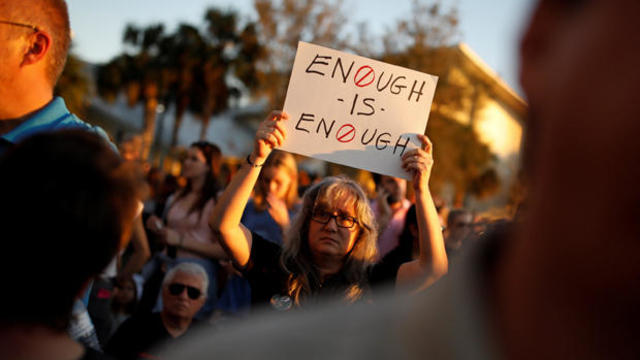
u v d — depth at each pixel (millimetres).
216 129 39500
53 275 940
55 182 948
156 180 6816
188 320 2926
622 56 242
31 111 1687
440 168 19984
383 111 2369
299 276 2180
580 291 263
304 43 2361
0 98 1631
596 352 268
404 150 2355
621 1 248
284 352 355
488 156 21500
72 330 1587
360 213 2244
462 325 326
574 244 258
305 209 2285
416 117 2371
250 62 28656
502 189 22859
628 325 262
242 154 31375
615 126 238
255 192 3555
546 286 277
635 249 243
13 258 917
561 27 276
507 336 304
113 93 29859
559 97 264
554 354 281
